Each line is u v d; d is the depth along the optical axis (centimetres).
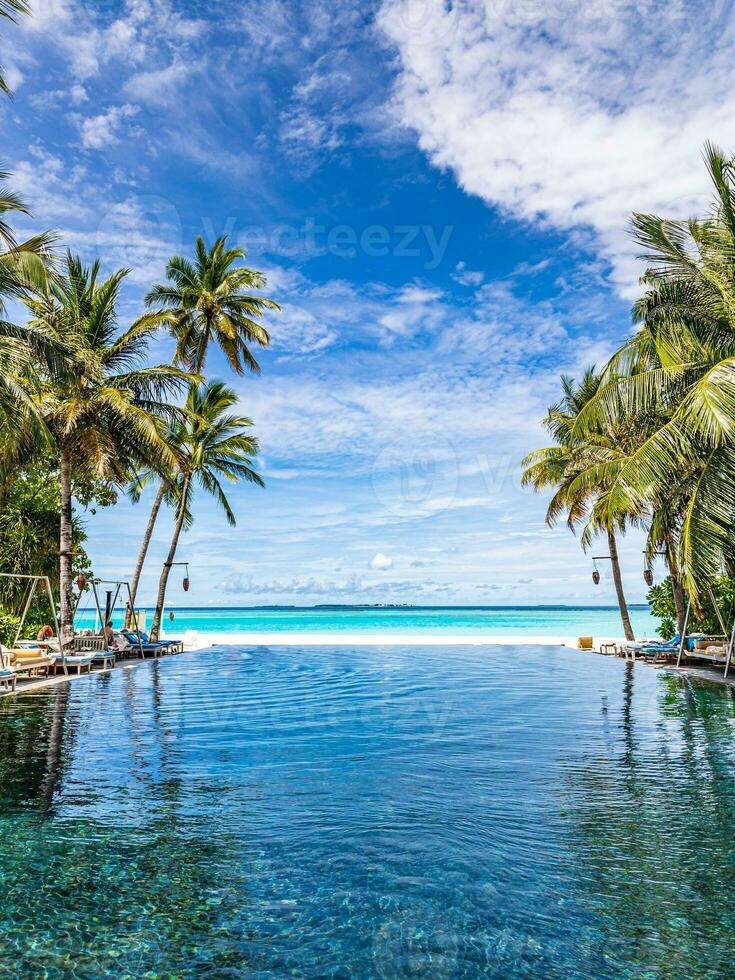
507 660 1952
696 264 1245
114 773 664
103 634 1797
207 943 345
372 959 330
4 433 1327
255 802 571
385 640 2762
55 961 328
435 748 779
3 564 1967
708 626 1792
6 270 1176
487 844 475
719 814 536
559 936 351
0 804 564
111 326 1806
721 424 984
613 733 863
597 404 1352
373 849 468
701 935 351
